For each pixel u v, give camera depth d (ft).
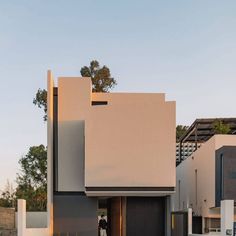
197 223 85.56
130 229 76.89
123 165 70.49
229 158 71.72
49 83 75.36
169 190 70.38
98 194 71.36
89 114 71.26
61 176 75.87
